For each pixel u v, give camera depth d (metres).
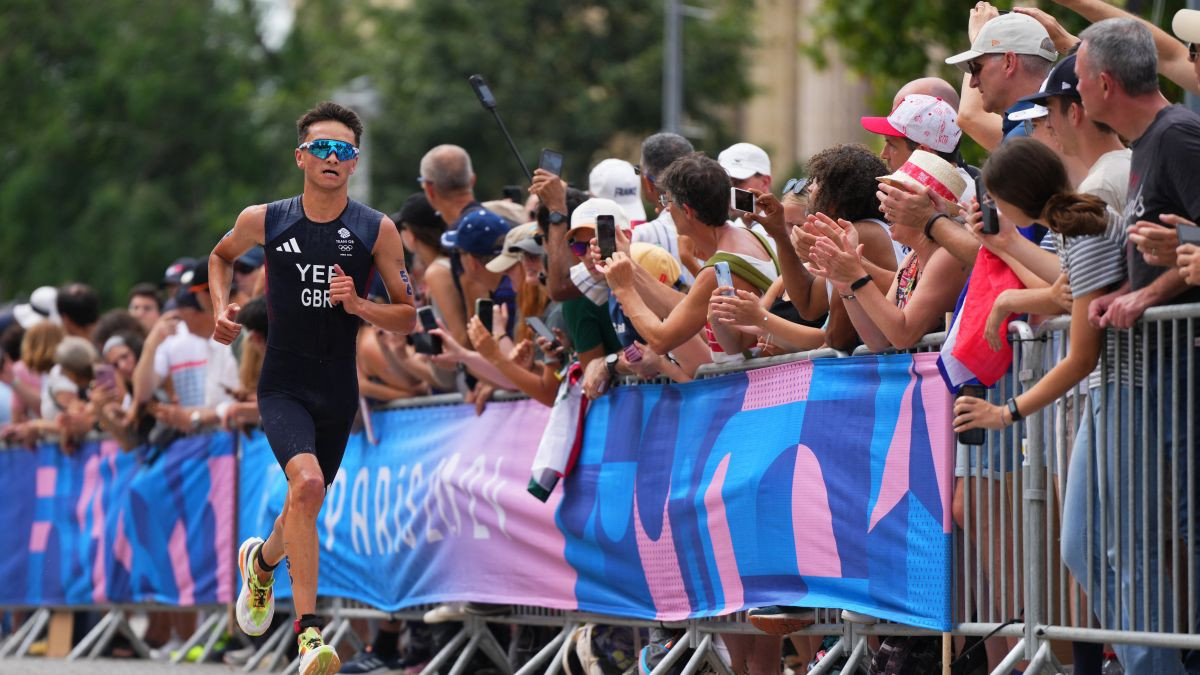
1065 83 17.19
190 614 36.91
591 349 24.23
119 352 36.47
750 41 108.75
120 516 36.94
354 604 30.97
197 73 116.94
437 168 28.53
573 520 24.70
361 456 30.59
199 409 34.34
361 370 29.97
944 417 18.42
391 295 21.88
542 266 25.25
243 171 115.88
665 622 22.92
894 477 19.09
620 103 103.75
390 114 102.81
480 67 103.12
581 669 25.39
